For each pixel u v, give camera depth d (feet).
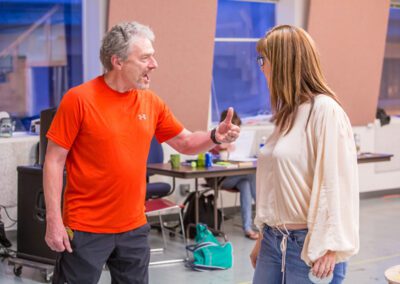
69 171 7.75
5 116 18.75
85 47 20.47
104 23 19.75
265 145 6.99
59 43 20.33
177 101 21.09
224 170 16.85
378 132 26.25
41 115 14.39
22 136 18.88
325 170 6.39
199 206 19.08
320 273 6.44
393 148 26.71
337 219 6.33
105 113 7.57
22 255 14.82
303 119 6.59
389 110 27.94
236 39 23.65
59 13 20.21
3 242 16.78
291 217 6.63
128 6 19.47
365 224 20.83
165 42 20.33
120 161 7.61
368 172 26.00
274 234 6.85
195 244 16.26
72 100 7.53
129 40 7.45
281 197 6.68
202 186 20.10
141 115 7.84
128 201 7.77
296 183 6.57
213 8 20.92
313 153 6.52
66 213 7.81
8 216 18.29
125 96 7.77
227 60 23.61
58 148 7.57
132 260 7.93
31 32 19.84
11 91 19.66
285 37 6.69
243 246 17.79
